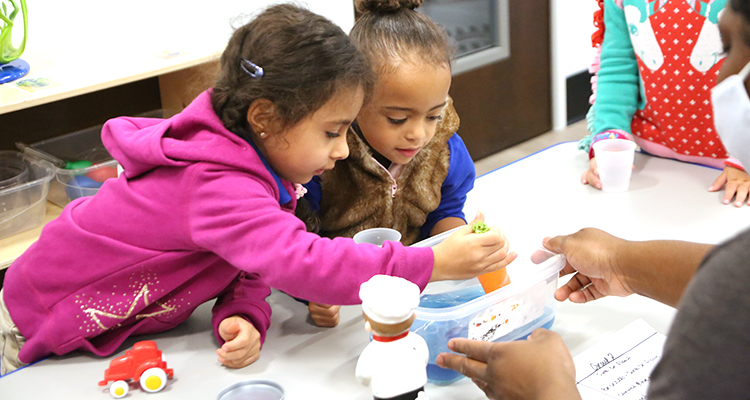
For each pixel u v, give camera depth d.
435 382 0.80
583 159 1.44
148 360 0.81
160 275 0.90
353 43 0.86
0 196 1.67
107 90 2.10
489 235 0.82
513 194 1.29
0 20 1.78
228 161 0.82
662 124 1.42
